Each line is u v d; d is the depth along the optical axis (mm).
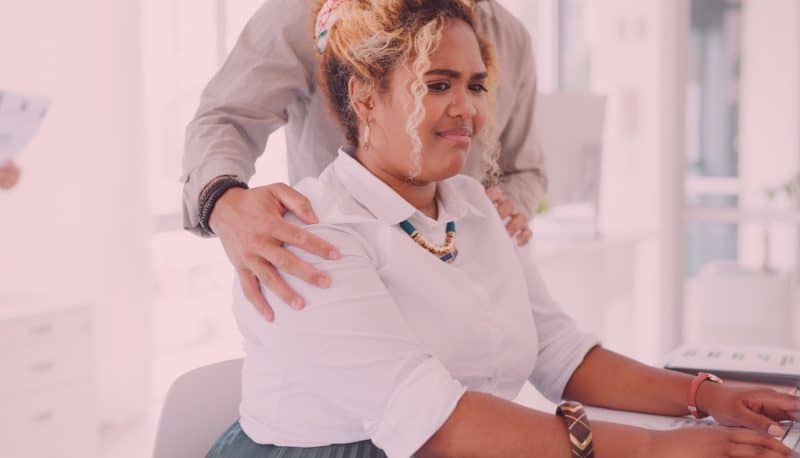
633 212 4539
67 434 3146
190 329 4402
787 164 4344
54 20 4023
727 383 1418
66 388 3139
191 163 1514
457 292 1155
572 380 1368
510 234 1670
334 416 1080
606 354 1369
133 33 4082
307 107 1707
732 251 4465
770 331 4281
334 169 1193
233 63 1658
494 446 1014
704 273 4410
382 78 1126
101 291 4035
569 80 5312
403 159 1137
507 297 1260
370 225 1118
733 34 4395
